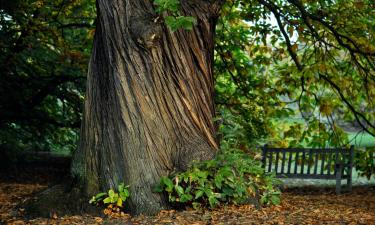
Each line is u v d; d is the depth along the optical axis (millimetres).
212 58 8188
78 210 7473
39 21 15211
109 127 7582
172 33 7617
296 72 13641
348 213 7680
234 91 15453
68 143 18578
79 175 7777
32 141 17438
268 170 13469
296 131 14750
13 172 16156
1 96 15664
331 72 14000
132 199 7383
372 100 14250
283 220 6664
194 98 7762
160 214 7207
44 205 7559
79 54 15820
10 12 14766
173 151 7551
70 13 16750
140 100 7457
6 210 7828
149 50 7453
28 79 15750
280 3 13625
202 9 7914
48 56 15914
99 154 7660
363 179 17203
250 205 7453
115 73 7527
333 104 14711
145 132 7449
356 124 28359
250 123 14391
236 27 15312
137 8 7570
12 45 15117
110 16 7602
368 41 13273
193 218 6805
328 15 13328
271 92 14625
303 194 12727
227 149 7668
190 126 7680
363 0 13203
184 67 7691
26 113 16094
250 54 14711
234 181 7328
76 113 16828
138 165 7422
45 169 17156
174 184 7320
